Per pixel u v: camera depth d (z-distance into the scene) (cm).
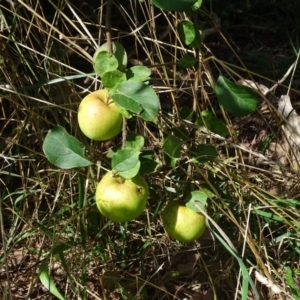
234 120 106
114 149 63
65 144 58
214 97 108
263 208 79
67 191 84
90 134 55
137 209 55
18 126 84
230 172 78
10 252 83
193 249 81
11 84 76
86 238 78
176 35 73
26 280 80
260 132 103
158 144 80
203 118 67
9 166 84
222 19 130
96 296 74
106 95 56
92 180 77
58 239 75
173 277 80
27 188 86
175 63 64
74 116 80
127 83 53
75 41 95
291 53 124
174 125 70
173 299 78
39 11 88
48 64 82
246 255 80
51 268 78
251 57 120
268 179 91
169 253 83
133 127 94
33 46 84
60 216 82
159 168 81
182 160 80
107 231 82
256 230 82
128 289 78
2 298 70
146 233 84
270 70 117
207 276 81
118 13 118
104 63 55
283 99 93
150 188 77
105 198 55
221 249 82
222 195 80
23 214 84
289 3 128
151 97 52
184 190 69
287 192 88
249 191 80
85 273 76
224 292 79
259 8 133
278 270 79
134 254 83
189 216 62
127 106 52
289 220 81
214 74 112
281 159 95
